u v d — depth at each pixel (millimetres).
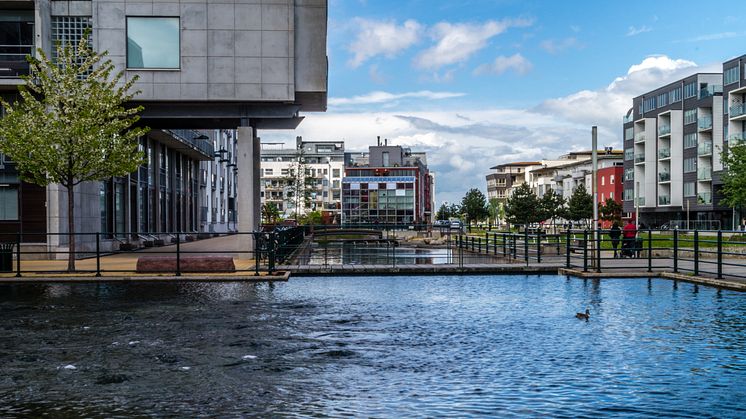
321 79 28859
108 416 6258
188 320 12219
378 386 7340
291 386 7352
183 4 28172
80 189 30203
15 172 28312
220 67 28250
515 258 27297
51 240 28469
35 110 23000
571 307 14000
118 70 28000
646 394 6984
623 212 96875
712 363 8445
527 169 162875
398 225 35562
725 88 72812
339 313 13172
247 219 28562
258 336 10531
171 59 28203
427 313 13164
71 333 10805
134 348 9539
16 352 9250
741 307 13812
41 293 17078
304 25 28859
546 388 7227
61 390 7188
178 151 51969
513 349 9414
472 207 138000
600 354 9023
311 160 168375
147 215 42781
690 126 82188
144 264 21797
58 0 28641
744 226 63969
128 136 23719
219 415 6266
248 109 29125
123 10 28031
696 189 80625
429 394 6996
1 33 29016
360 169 125125
